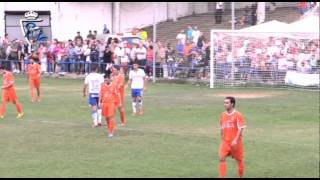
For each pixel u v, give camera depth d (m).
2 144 30.47
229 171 24.67
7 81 40.50
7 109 45.03
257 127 36.66
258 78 62.22
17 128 35.88
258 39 61.97
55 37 89.00
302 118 40.38
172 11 95.38
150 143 30.86
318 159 27.03
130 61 67.56
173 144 30.56
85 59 71.62
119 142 31.11
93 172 24.17
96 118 36.62
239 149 22.89
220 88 60.97
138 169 24.75
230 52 62.75
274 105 46.88
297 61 60.62
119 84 36.75
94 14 90.94
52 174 23.78
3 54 77.06
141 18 93.75
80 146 29.95
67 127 36.31
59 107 46.16
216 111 43.62
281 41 61.22
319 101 49.72
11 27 88.06
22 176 23.42
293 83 60.53
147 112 43.50
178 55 68.38
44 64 74.44
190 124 37.78
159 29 91.81
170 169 24.78
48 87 61.53
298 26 62.09
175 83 65.81
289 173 24.28
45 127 36.28
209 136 33.09
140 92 42.66
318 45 60.19
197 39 69.75
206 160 26.62
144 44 69.88
